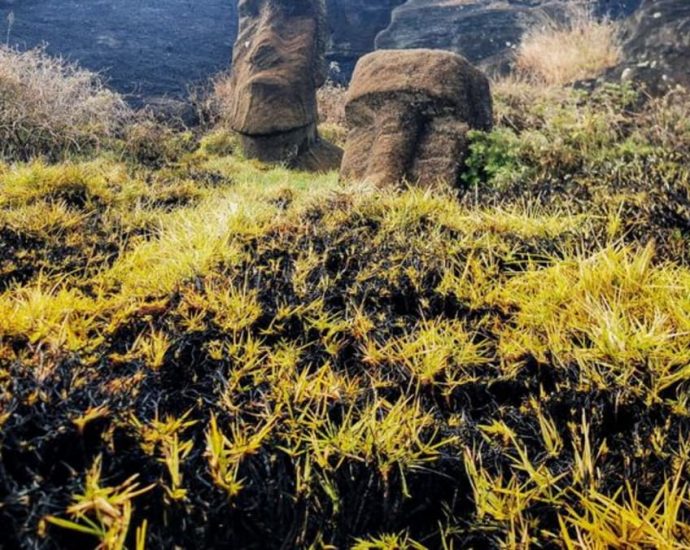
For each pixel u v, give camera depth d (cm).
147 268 179
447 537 89
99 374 107
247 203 241
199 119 818
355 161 379
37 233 210
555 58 651
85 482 78
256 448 92
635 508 80
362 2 1134
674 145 329
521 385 121
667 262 157
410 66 377
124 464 87
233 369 117
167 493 82
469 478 93
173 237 197
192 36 1128
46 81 583
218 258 173
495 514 86
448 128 356
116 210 275
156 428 92
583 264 151
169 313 139
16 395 89
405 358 123
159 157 554
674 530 78
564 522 85
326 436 98
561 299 144
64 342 114
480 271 166
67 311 130
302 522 86
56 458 85
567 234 191
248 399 109
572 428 99
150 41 1068
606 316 122
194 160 572
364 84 388
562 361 119
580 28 712
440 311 155
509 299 151
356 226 211
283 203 274
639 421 102
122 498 75
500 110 473
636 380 109
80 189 297
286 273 169
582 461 93
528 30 819
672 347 114
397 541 86
